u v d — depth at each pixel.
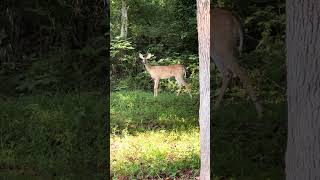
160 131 8.01
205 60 5.67
